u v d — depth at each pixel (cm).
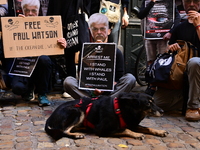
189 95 349
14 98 473
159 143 270
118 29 487
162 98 390
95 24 349
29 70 400
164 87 383
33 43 372
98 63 341
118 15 462
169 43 404
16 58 409
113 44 338
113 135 282
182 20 466
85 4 453
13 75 421
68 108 289
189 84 349
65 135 279
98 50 342
